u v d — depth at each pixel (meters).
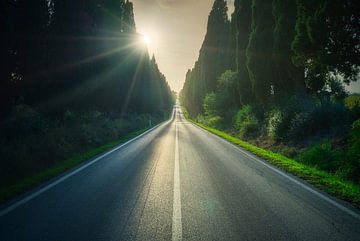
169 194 6.83
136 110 54.03
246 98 31.72
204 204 6.11
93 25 24.12
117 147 16.36
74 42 20.09
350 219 5.36
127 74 44.16
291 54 19.44
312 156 12.23
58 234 4.55
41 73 15.80
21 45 13.84
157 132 29.58
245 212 5.65
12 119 12.17
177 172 9.38
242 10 32.28
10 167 8.95
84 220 5.14
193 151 14.76
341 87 19.59
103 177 8.62
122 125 28.44
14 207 5.84
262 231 4.74
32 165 9.84
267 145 19.00
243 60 31.91
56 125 15.20
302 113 17.36
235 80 36.88
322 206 6.10
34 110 14.77
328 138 14.10
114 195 6.72
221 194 6.88
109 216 5.35
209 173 9.31
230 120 39.03
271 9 23.61
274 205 6.11
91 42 23.22
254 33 24.92
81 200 6.32
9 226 4.86
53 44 17.33
